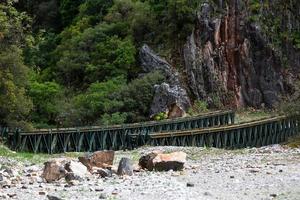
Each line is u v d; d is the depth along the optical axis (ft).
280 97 308.40
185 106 274.57
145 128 192.24
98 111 254.68
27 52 322.75
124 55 295.48
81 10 350.02
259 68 317.83
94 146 173.06
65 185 76.59
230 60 315.58
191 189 72.23
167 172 90.02
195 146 172.65
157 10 322.55
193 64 302.25
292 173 86.33
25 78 173.99
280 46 325.42
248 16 323.57
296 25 338.13
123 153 144.36
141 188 72.18
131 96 262.26
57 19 375.04
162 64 292.40
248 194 68.39
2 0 164.25
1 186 75.72
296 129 212.43
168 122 207.10
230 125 194.39
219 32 315.37
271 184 75.41
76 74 306.35
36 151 161.99
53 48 337.52
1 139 160.86
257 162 105.70
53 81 295.69
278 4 336.29
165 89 263.90
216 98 302.04
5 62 165.78
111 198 65.05
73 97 277.64
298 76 324.19
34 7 382.63
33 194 68.69
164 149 151.12
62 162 90.27
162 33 315.99
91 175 86.53
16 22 164.14
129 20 319.47
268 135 207.31
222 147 186.29
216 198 65.67
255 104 313.53
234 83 312.29
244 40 318.24
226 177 82.99
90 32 311.27
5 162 107.04
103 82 281.33
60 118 253.85
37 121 254.88
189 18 310.65
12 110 166.71
